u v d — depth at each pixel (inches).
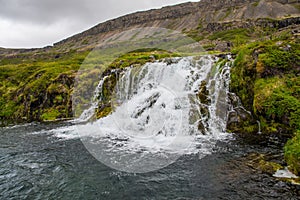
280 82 570.3
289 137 506.0
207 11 4146.2
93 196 342.0
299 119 503.2
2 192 371.6
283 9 4165.8
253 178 361.4
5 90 1523.1
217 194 328.2
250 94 616.4
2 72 1800.0
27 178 414.6
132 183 365.7
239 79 652.7
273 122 542.6
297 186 332.8
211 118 598.9
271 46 644.1
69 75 1141.7
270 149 466.9
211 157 440.5
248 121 589.9
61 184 382.9
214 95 662.5
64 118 995.3
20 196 358.6
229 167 399.5
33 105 1155.3
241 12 4185.5
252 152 456.1
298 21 2479.1
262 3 4296.3
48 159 495.8
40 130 797.2
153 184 359.9
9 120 1138.0
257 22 2694.4
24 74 1659.7
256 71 611.2
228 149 475.8
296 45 634.8
